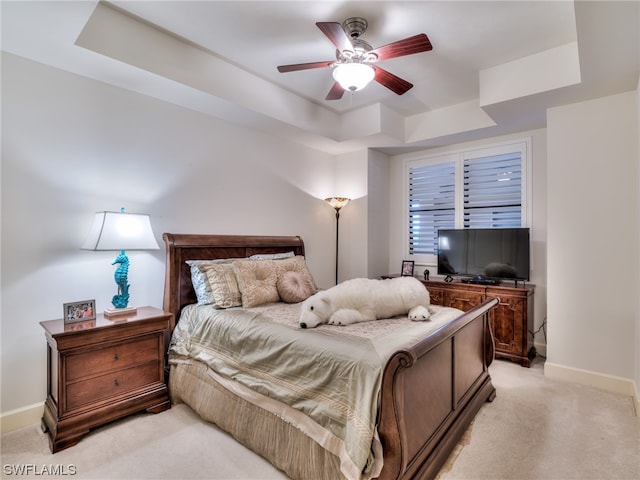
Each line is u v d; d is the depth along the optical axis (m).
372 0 2.15
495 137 4.08
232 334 2.30
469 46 2.69
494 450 2.05
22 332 2.26
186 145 3.15
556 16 2.31
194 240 3.03
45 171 2.36
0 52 2.19
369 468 1.44
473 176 4.27
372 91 3.53
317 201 4.55
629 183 2.80
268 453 1.90
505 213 4.06
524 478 1.82
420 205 4.77
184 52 2.68
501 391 2.86
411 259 4.84
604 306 2.91
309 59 2.94
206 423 2.34
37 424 2.29
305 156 4.38
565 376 3.09
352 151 4.65
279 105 3.46
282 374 1.92
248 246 3.48
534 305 3.84
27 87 2.29
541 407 2.57
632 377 2.80
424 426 1.74
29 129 2.29
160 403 2.50
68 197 2.46
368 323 2.21
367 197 4.53
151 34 2.49
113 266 2.67
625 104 2.81
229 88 3.00
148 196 2.89
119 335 2.30
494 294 3.67
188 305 2.91
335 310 2.25
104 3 2.23
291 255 3.57
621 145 2.83
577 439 2.16
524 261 3.68
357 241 4.61
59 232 2.42
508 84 2.93
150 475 1.83
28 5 1.77
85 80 2.55
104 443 2.10
